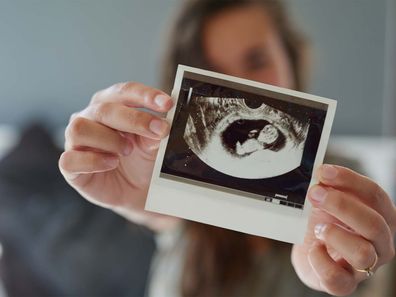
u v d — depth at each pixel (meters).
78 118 0.61
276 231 0.61
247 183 0.61
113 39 1.58
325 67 1.51
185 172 0.61
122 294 1.45
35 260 1.44
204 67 1.25
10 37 1.60
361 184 0.58
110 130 0.61
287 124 0.61
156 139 0.61
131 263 1.45
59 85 1.62
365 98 1.53
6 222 1.43
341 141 1.52
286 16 1.34
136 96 0.61
